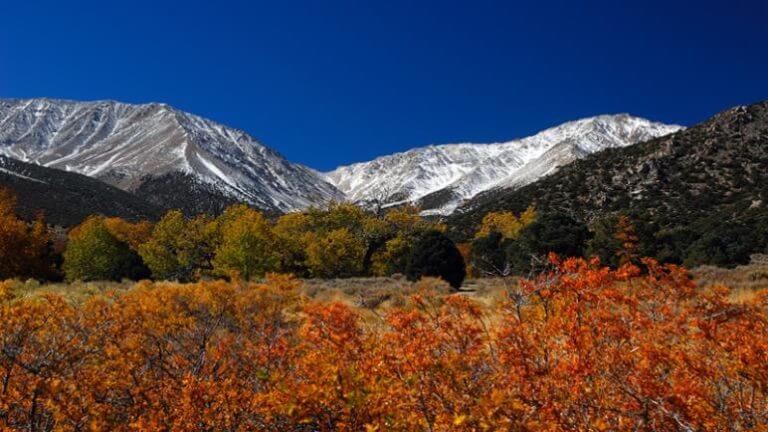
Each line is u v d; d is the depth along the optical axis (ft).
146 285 30.09
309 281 105.40
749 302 16.08
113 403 16.60
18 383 15.64
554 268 16.60
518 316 15.42
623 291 18.28
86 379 16.44
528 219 224.53
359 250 149.28
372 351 14.33
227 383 15.49
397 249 149.28
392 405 12.80
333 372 13.09
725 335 14.51
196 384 15.70
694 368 13.35
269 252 122.11
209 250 138.31
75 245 129.70
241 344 19.62
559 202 338.54
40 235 138.00
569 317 14.64
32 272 129.70
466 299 15.46
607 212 294.05
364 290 70.74
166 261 135.23
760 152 330.54
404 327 14.40
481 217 366.43
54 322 18.52
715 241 111.24
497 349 14.82
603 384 13.14
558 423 12.32
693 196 294.46
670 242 122.52
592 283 15.61
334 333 14.38
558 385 13.05
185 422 14.98
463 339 14.49
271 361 17.66
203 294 23.73
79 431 15.28
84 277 125.08
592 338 14.06
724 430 12.44
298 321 23.24
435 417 12.64
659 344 14.49
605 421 12.28
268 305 23.88
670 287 17.57
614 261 89.86
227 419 14.83
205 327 21.15
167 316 21.93
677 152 357.82
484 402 11.23
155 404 15.99
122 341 19.52
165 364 19.27
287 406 13.20
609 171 364.17
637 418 12.50
